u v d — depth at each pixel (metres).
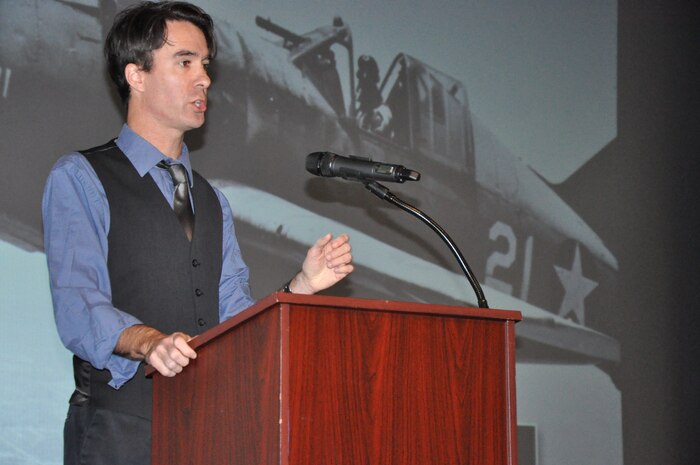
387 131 3.86
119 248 2.06
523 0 4.29
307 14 3.74
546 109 4.26
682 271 4.43
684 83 4.59
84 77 3.27
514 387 1.62
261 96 3.60
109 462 1.93
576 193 4.26
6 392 3.02
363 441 1.42
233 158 3.51
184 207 2.19
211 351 1.55
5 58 3.14
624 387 4.20
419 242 3.86
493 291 4.00
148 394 1.99
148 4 2.28
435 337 1.54
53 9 3.23
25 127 3.15
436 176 3.95
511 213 4.09
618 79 4.44
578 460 4.06
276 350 1.38
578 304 4.18
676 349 4.34
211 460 1.52
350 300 1.43
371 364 1.46
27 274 3.09
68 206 2.01
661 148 4.48
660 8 4.59
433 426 1.51
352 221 3.73
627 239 4.34
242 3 3.59
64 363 3.12
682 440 4.28
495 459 1.58
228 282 2.23
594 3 4.46
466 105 4.07
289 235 3.58
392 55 3.92
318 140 3.70
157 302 2.06
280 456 1.34
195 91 2.17
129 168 2.15
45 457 3.05
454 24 4.10
